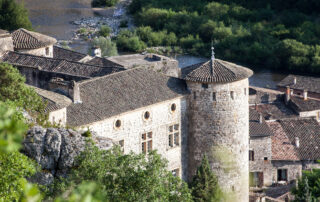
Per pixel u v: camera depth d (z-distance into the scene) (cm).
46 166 14000
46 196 11769
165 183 13200
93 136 15175
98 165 12375
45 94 18950
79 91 19838
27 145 14038
